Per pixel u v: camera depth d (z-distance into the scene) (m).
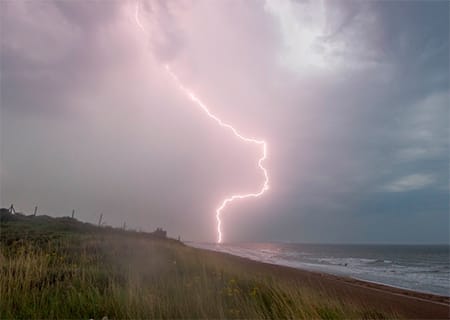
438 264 73.69
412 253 135.88
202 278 8.69
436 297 20.92
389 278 36.97
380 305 14.90
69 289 6.23
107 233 27.50
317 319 6.28
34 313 4.89
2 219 30.03
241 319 5.73
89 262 9.80
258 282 9.12
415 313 14.48
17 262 7.26
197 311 5.56
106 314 5.08
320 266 50.47
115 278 7.60
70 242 14.95
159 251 16.00
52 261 8.82
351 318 7.39
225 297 7.06
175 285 7.38
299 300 7.12
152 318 5.13
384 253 132.50
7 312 4.81
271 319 6.10
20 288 5.96
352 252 138.25
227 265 14.14
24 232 18.83
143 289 6.45
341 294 15.85
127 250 14.46
